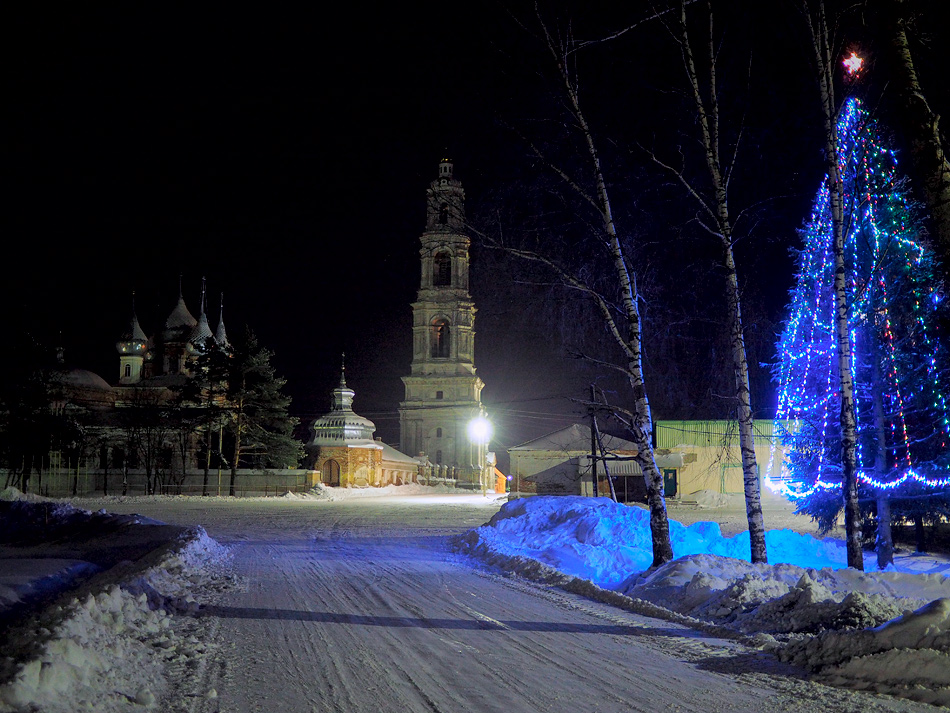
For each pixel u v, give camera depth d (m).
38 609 12.81
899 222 20.20
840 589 12.34
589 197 16.88
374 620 11.47
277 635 10.29
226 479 75.81
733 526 37.00
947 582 12.69
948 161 11.84
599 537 21.41
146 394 97.56
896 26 10.88
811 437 23.50
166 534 26.28
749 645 9.59
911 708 7.01
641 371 17.05
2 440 63.41
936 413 20.67
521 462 67.44
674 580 13.52
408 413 110.56
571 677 8.16
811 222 21.33
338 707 7.04
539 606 12.80
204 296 107.56
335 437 93.38
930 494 21.27
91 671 7.21
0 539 31.14
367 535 30.39
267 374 78.19
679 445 60.25
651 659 8.96
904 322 20.59
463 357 112.06
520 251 17.19
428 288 113.25
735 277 16.45
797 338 22.91
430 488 96.31
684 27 16.08
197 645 9.45
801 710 6.99
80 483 72.75
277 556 21.91
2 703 5.89
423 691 7.59
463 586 15.38
